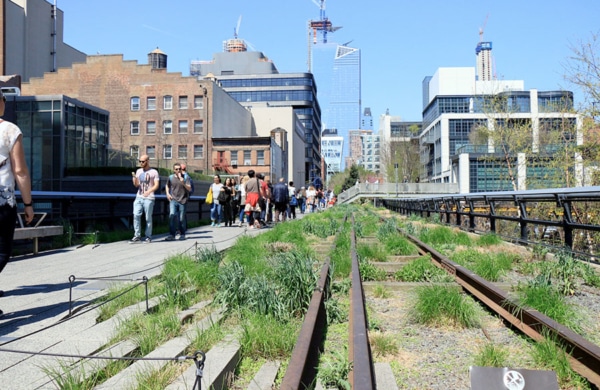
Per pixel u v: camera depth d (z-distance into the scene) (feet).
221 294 17.49
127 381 10.74
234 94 458.91
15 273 25.38
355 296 17.48
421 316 17.16
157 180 41.96
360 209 130.41
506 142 111.96
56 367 11.75
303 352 11.23
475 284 21.21
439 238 42.24
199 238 46.21
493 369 9.59
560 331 13.24
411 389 11.55
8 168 16.37
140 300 18.42
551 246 34.01
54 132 124.88
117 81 243.19
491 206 48.47
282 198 67.92
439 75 365.40
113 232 46.98
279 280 19.17
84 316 16.61
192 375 10.93
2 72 220.23
